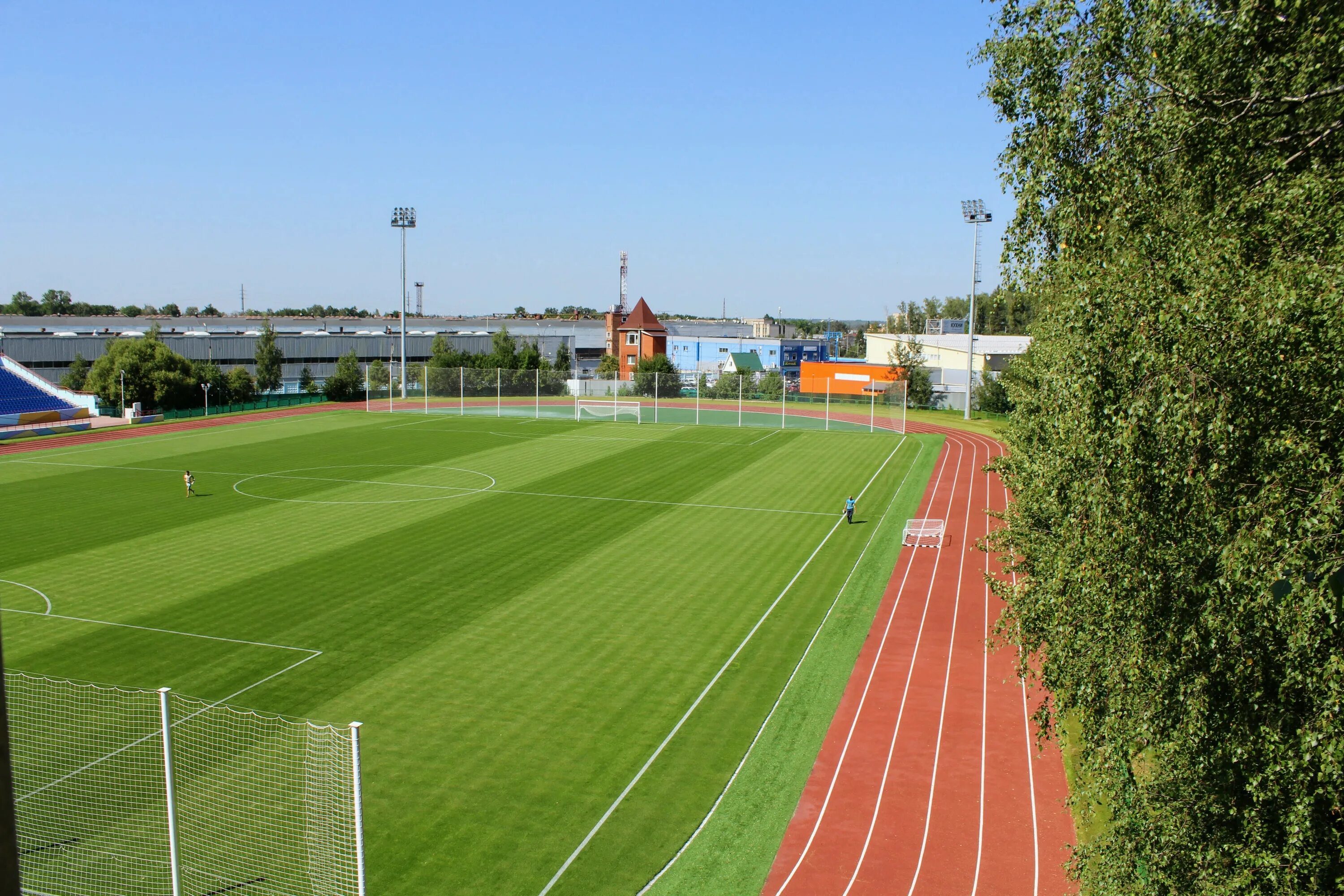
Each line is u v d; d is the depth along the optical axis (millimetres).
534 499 48406
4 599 31812
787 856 17844
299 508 45906
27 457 61531
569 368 125625
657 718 23391
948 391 95125
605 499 48688
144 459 60469
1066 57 15484
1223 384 11094
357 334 129250
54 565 35781
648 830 18594
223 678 25297
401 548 38469
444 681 25266
